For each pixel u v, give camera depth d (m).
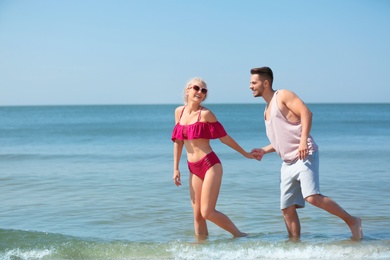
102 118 79.50
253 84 5.85
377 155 16.36
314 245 5.39
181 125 5.98
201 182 5.99
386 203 8.06
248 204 8.08
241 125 48.19
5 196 9.01
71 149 20.72
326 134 30.36
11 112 130.62
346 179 10.77
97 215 7.40
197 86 5.82
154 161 15.10
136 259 5.12
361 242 5.61
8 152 19.28
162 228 6.61
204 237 6.11
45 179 11.22
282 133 5.68
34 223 6.93
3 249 5.35
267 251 5.21
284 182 5.88
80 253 5.26
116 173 12.22
